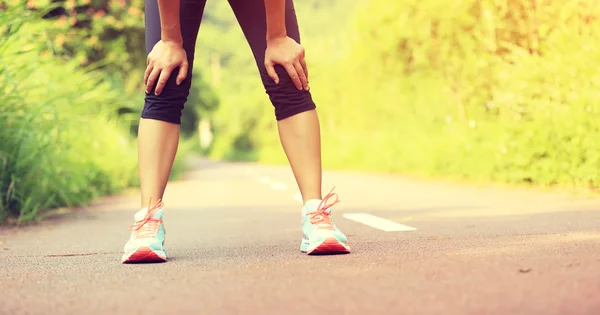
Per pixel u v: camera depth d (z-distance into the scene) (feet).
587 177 23.17
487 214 16.05
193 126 124.77
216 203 24.67
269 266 8.77
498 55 30.12
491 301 6.05
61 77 25.38
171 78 10.46
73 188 23.88
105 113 36.83
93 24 41.75
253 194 29.09
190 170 74.64
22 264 10.21
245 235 13.75
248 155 138.51
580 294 6.16
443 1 33.88
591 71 24.23
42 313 6.32
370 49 47.55
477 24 32.04
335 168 64.49
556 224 12.74
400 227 13.76
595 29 25.17
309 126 10.78
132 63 47.98
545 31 27.12
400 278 7.35
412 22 38.52
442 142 36.83
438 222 14.61
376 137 55.83
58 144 20.88
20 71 19.45
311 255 9.84
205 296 6.83
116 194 33.58
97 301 6.79
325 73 71.15
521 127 27.25
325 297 6.55
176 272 8.57
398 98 48.06
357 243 11.22
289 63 10.57
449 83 37.45
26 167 19.36
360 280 7.36
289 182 39.63
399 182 35.32
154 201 10.29
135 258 9.65
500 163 28.43
